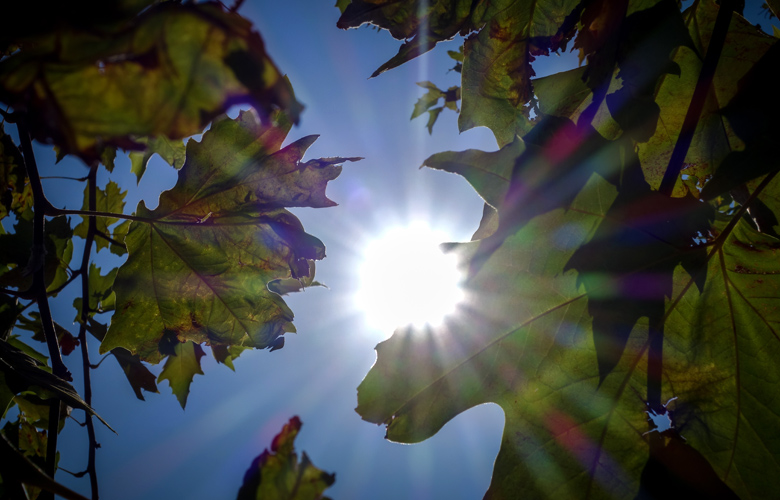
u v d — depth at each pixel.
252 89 0.15
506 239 0.33
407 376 0.33
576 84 0.38
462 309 0.34
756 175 0.33
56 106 0.15
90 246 0.46
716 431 0.34
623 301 0.34
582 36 0.37
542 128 0.34
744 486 0.33
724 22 0.35
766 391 0.34
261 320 0.43
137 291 0.42
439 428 0.33
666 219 0.33
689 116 0.35
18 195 0.43
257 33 0.15
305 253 0.43
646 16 0.35
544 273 0.34
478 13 0.40
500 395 0.34
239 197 0.42
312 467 0.22
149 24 0.15
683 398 0.34
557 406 0.34
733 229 0.33
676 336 0.34
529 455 0.34
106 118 0.15
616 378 0.34
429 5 0.39
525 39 0.39
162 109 0.15
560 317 0.34
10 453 0.22
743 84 0.35
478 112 0.40
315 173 0.42
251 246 0.43
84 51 0.15
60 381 0.33
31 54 0.15
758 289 0.34
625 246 0.34
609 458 0.34
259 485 0.22
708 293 0.34
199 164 0.41
